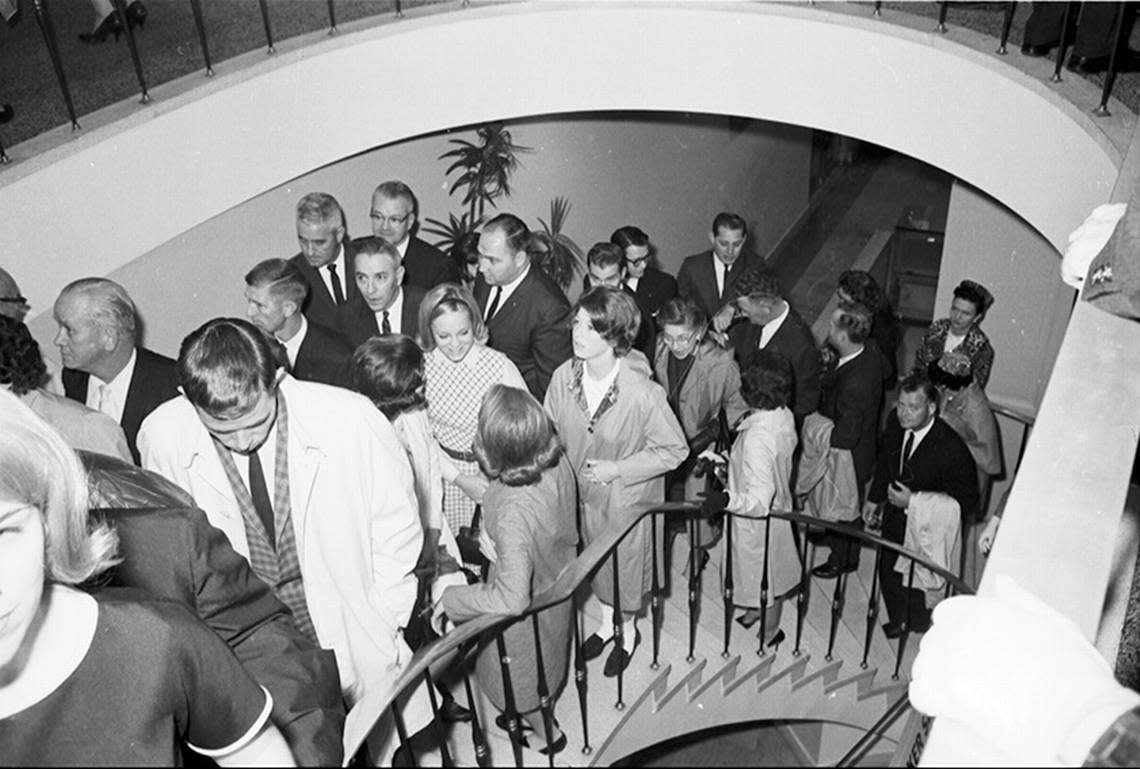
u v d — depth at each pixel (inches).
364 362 140.3
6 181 164.7
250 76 190.9
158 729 53.6
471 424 161.3
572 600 137.6
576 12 205.9
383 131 209.2
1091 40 159.5
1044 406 60.4
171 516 70.9
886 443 191.5
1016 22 186.2
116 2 183.2
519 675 130.9
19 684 51.9
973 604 40.9
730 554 162.2
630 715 149.2
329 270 213.0
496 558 132.1
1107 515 52.3
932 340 218.5
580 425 148.9
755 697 173.0
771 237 386.9
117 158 177.2
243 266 234.4
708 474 180.2
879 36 187.3
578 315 141.2
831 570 203.8
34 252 170.9
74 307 154.3
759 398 158.6
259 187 198.1
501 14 206.5
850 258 378.0
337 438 109.4
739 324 203.0
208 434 109.3
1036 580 48.6
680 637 170.9
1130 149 96.6
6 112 178.9
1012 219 239.0
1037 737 36.9
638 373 148.0
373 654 117.4
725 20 201.5
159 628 54.7
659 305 215.8
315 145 202.7
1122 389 60.8
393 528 116.0
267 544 113.7
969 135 178.5
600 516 152.9
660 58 208.2
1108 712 36.1
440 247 276.2
